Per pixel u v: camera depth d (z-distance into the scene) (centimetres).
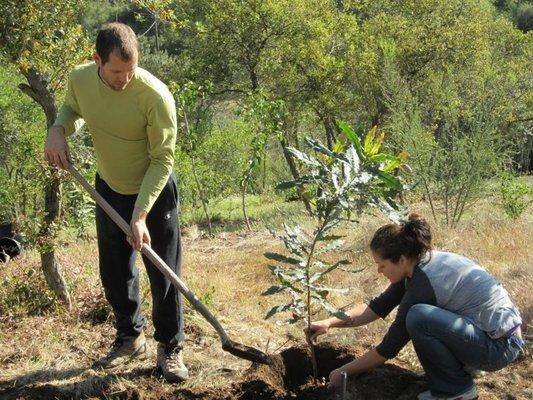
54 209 594
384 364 440
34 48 558
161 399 433
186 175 1592
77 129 453
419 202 1230
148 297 615
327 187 415
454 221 1018
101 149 433
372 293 661
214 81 2217
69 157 434
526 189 1073
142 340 493
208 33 2130
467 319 380
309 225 1165
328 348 460
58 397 447
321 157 440
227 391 437
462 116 1316
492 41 2370
